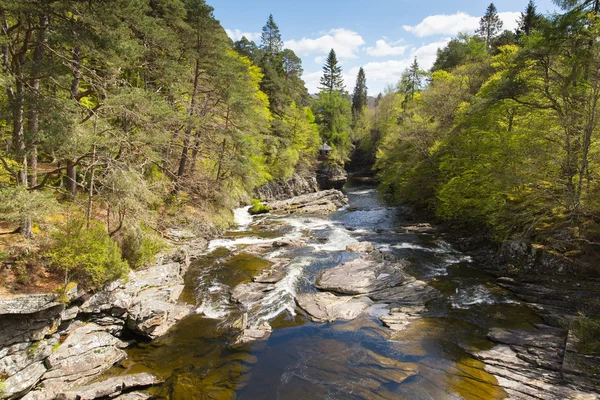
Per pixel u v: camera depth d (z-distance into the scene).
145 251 15.26
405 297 15.65
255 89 40.97
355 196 54.06
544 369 9.98
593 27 15.05
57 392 9.60
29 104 10.53
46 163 20.33
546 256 16.20
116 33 12.06
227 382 10.19
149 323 12.42
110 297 12.02
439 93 34.56
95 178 14.66
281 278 17.84
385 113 63.72
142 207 14.97
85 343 10.84
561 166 16.92
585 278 14.48
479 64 34.16
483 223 23.16
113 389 9.59
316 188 58.47
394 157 38.56
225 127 25.48
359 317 14.09
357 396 9.42
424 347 11.79
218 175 26.67
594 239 15.23
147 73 21.09
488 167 20.78
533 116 19.88
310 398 9.40
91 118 13.50
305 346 12.04
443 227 28.14
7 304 9.04
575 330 11.34
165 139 16.61
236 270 19.17
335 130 72.88
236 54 39.16
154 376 10.41
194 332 13.04
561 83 16.94
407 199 36.97
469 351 11.40
